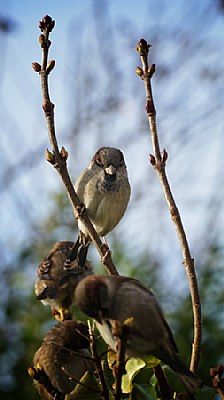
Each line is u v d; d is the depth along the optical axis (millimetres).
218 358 13508
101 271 14312
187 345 13391
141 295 7414
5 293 15008
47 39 8703
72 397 7973
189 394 7703
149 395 7973
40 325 14547
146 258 14844
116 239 15102
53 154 9047
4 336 14547
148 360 7762
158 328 7332
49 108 8781
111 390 7922
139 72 8523
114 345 7332
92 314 7281
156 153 8414
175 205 8344
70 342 9625
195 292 8305
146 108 8438
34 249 15742
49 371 9547
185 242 8320
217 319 13828
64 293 12195
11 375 14273
